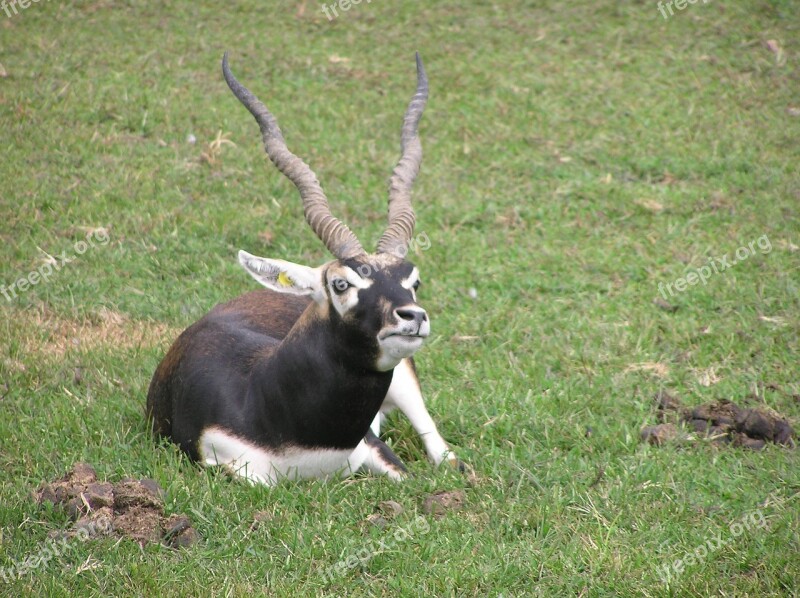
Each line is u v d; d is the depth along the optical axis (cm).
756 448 1238
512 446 1245
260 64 2528
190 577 942
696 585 942
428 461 1253
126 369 1420
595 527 1048
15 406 1295
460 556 986
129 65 2466
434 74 2542
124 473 1114
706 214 1934
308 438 1098
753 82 2478
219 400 1130
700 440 1246
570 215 1962
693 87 2469
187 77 2433
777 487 1133
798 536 1013
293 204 1964
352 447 1121
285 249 1800
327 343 1067
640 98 2428
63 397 1323
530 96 2441
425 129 2297
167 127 2208
